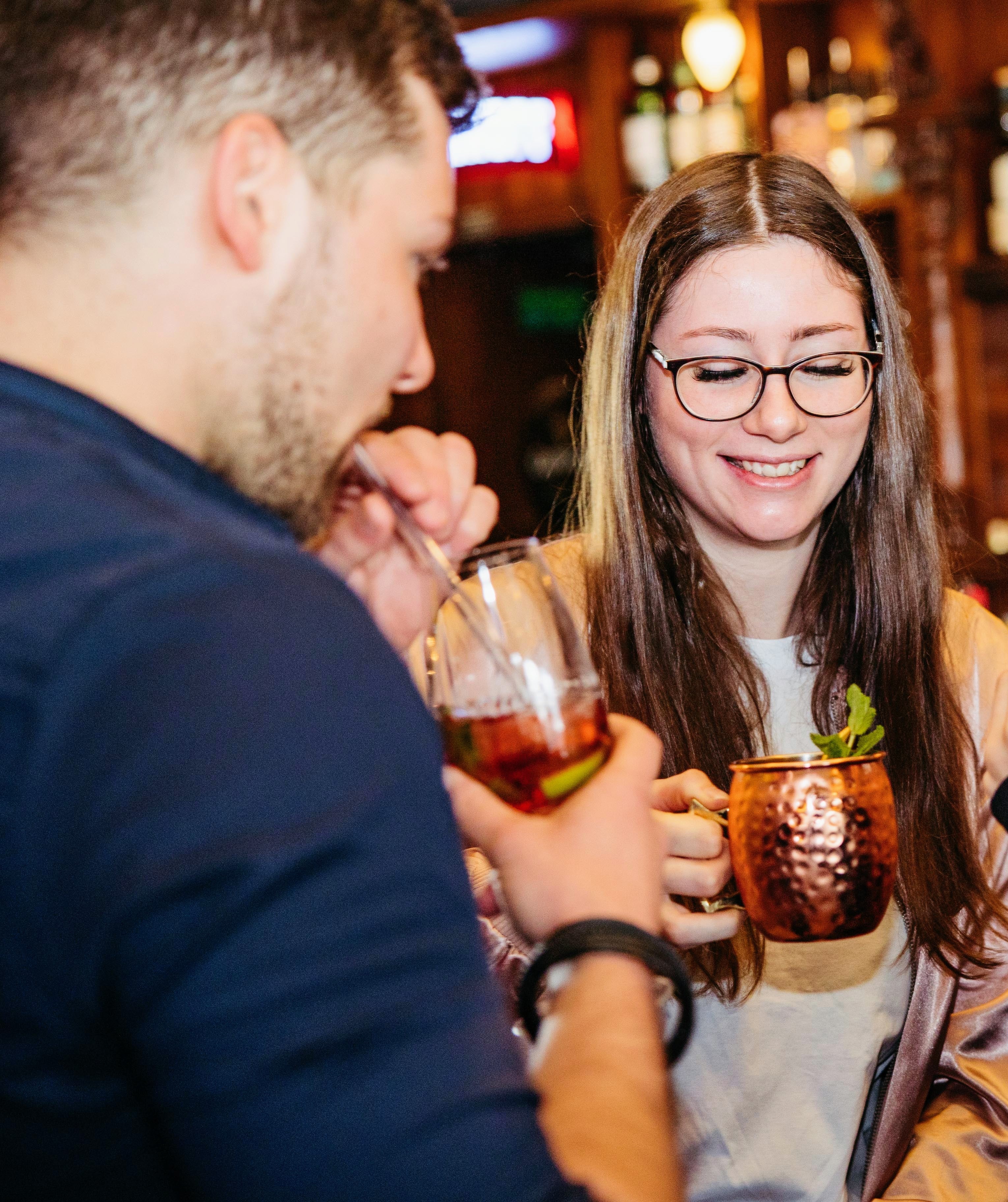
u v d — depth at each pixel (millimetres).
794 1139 1399
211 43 658
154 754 525
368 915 536
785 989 1421
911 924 1452
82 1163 579
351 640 584
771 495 1427
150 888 511
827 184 1443
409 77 734
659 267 1444
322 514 748
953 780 1521
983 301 3316
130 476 614
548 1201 539
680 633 1530
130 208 654
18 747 540
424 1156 521
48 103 650
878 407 1511
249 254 667
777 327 1389
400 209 731
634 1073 646
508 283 4883
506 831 781
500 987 661
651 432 1521
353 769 553
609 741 883
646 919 737
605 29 3811
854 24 3605
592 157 3920
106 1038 558
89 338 658
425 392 4836
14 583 568
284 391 696
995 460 3379
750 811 1034
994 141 3330
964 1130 1411
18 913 542
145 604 548
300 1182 514
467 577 882
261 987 515
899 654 1526
